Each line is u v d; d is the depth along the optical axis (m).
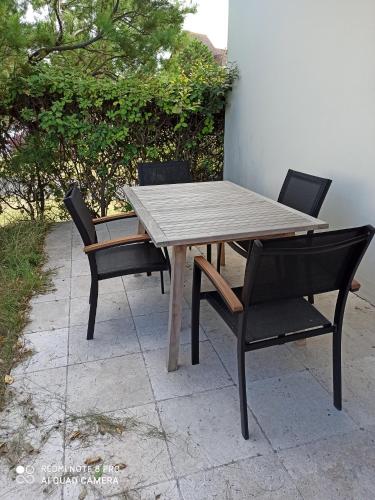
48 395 1.63
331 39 2.43
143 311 2.34
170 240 1.59
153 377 1.75
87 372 1.78
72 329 2.14
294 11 2.81
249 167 3.92
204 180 4.77
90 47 5.12
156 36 4.78
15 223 4.05
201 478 1.26
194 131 4.43
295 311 1.54
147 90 4.00
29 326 2.16
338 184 2.54
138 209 2.09
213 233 1.67
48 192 4.33
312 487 1.23
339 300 1.45
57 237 3.77
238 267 3.02
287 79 3.03
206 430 1.45
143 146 4.28
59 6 4.83
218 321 2.21
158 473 1.28
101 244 1.92
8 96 3.70
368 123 2.21
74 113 3.93
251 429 1.45
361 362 1.83
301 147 2.93
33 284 2.63
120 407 1.57
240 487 1.23
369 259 2.34
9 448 1.38
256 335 1.38
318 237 1.21
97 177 4.36
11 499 1.21
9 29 3.40
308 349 1.94
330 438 1.41
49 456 1.35
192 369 1.80
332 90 2.49
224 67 4.30
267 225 1.79
